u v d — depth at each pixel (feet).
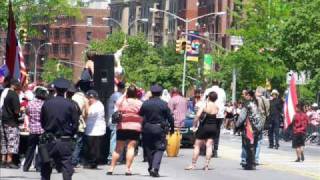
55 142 50.85
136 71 304.09
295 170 78.38
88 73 81.51
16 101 71.05
